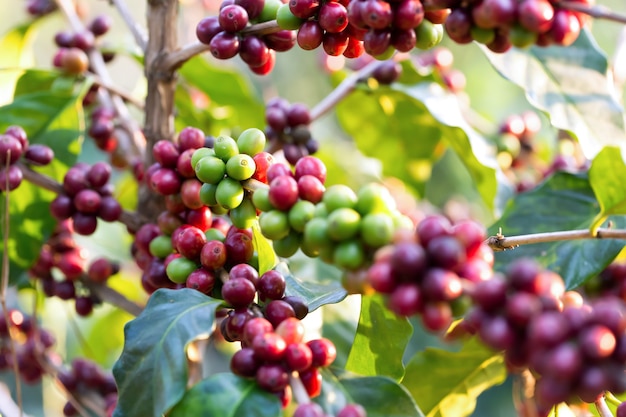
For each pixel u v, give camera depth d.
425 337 0.98
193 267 0.58
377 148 0.89
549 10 0.49
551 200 0.68
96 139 0.80
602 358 0.43
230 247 0.57
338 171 0.91
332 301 0.59
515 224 0.68
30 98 0.73
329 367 0.54
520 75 0.67
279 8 0.57
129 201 0.85
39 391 1.11
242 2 0.59
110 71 1.44
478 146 0.77
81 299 0.77
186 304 0.55
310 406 0.48
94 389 0.82
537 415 0.65
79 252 0.77
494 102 1.44
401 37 0.53
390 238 0.46
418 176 0.90
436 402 0.66
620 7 1.46
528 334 0.43
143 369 0.53
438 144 0.87
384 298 0.46
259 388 0.51
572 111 0.67
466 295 0.45
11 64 0.89
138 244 0.66
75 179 0.67
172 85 0.69
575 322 0.43
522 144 0.88
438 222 0.45
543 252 0.65
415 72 0.78
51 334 0.85
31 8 0.87
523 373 0.65
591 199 0.67
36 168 0.71
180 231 0.59
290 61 1.47
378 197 0.48
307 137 0.76
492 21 0.49
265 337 0.50
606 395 0.58
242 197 0.55
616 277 0.64
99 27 0.83
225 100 0.86
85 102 0.82
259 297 0.56
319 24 0.55
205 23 0.60
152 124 0.69
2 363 0.82
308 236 0.48
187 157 0.60
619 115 0.68
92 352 0.87
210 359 1.07
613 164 0.55
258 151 0.57
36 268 0.76
